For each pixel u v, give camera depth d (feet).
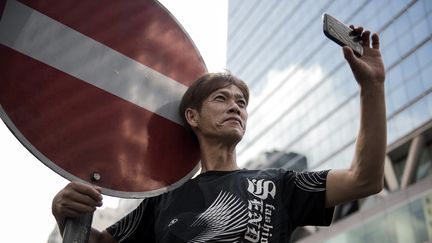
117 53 7.13
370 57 6.70
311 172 7.03
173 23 8.17
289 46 156.35
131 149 6.81
